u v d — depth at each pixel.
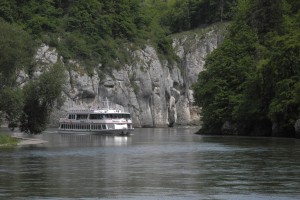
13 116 84.88
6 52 82.44
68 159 59.09
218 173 46.41
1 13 192.38
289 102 99.25
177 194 36.69
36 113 91.75
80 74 194.00
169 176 44.78
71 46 198.12
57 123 183.25
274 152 66.06
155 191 37.81
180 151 70.12
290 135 103.56
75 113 134.00
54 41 194.88
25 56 88.38
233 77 119.81
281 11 126.81
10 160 57.72
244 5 137.12
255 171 47.50
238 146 77.69
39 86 91.69
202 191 37.72
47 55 191.38
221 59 122.56
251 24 130.12
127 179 43.19
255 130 113.31
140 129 182.00
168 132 148.62
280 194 36.44
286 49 102.88
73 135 125.75
